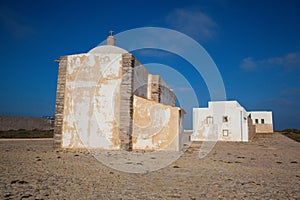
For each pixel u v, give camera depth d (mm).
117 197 6223
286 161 14641
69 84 17719
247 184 7973
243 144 32469
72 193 6453
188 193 6762
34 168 9797
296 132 61750
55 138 17344
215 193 6816
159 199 6156
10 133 38844
